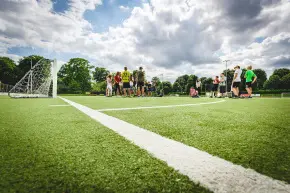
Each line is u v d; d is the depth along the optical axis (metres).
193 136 1.56
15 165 0.94
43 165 0.94
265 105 5.26
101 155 1.09
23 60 73.56
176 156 1.08
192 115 2.92
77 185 0.75
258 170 0.88
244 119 2.49
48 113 3.24
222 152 1.14
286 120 2.40
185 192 0.70
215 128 1.89
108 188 0.73
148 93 24.97
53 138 1.48
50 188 0.73
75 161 1.00
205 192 0.70
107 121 2.35
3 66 69.06
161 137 1.52
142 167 0.93
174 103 6.41
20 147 1.24
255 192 0.70
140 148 1.23
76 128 1.90
